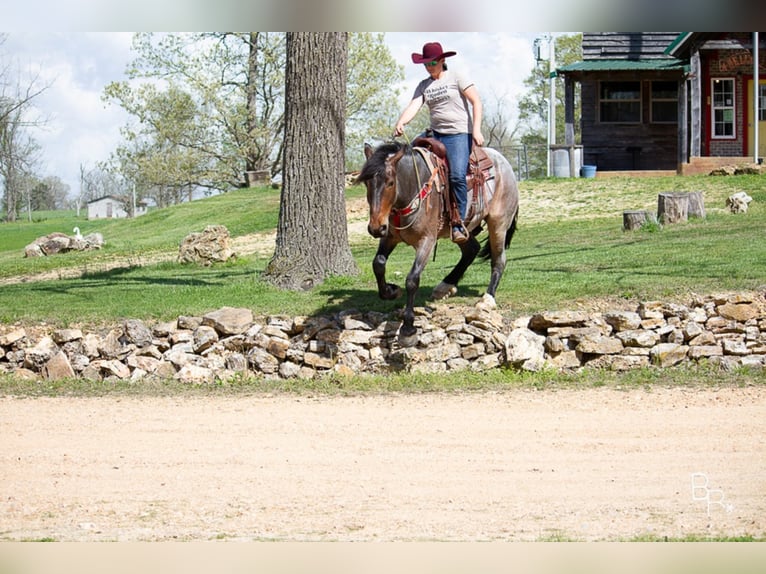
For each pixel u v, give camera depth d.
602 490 7.42
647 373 11.42
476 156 12.12
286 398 10.98
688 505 7.07
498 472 7.91
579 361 11.88
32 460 8.54
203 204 39.78
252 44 49.16
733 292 12.52
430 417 9.84
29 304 14.36
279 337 12.30
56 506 7.28
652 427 9.20
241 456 8.53
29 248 27.97
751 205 23.41
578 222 23.81
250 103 50.16
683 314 12.02
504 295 13.20
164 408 10.59
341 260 15.20
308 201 15.06
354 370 12.08
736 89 34.78
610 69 34.19
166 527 6.79
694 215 20.88
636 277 13.85
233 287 15.05
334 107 15.13
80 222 74.62
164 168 49.81
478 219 12.26
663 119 35.88
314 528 6.70
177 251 26.20
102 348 12.45
